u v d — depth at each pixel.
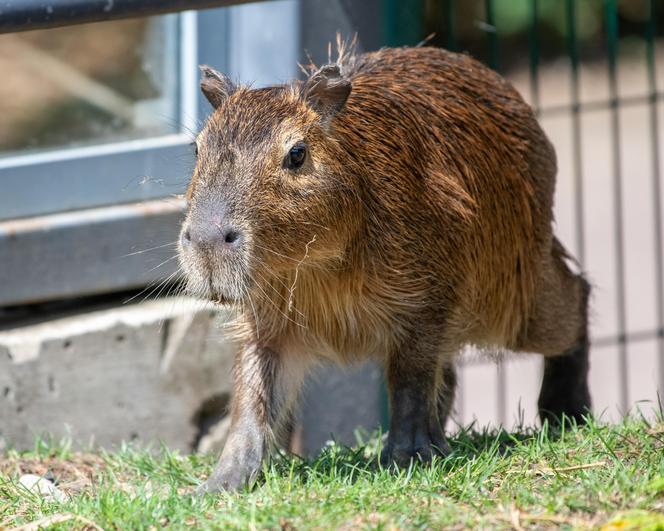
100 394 14.20
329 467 9.71
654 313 22.89
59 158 14.80
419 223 10.02
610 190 27.78
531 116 11.55
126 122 15.24
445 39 16.83
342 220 9.47
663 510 7.96
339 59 11.15
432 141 10.40
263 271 9.10
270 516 8.09
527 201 11.31
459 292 10.34
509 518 8.02
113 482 9.84
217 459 10.91
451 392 11.87
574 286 12.23
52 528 8.41
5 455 11.95
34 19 9.01
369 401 15.19
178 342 14.30
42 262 14.65
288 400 10.41
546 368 12.58
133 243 14.74
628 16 32.31
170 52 15.13
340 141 9.61
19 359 14.00
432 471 9.00
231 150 9.00
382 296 9.96
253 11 14.75
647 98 15.95
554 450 9.52
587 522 7.92
